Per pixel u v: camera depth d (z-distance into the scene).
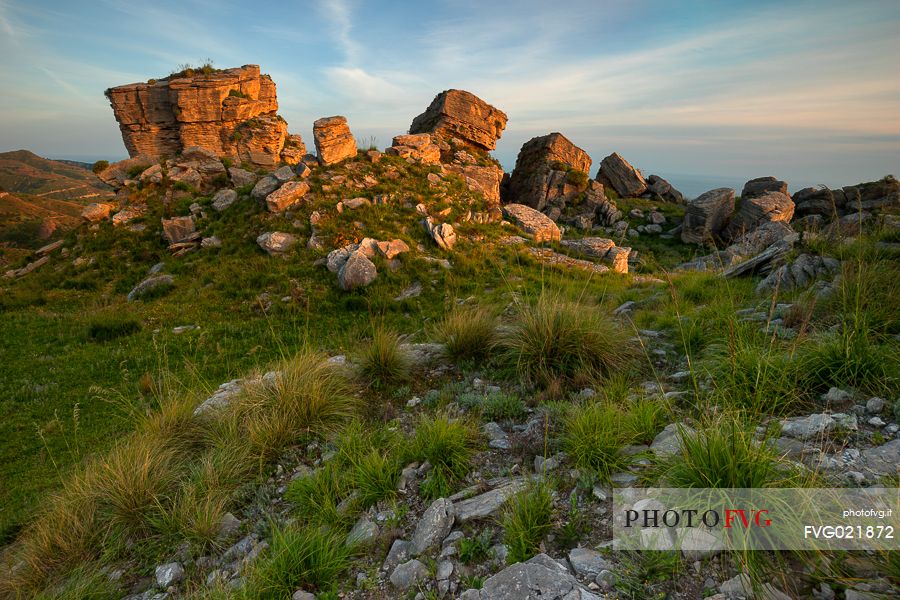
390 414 6.79
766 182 42.19
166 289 20.72
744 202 38.31
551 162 48.03
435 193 28.67
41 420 10.59
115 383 12.33
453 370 8.21
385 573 3.72
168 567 4.51
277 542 4.13
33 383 12.54
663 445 4.25
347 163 29.02
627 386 6.22
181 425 6.87
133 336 15.84
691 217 40.50
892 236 10.08
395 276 19.92
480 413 6.18
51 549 5.08
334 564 3.86
